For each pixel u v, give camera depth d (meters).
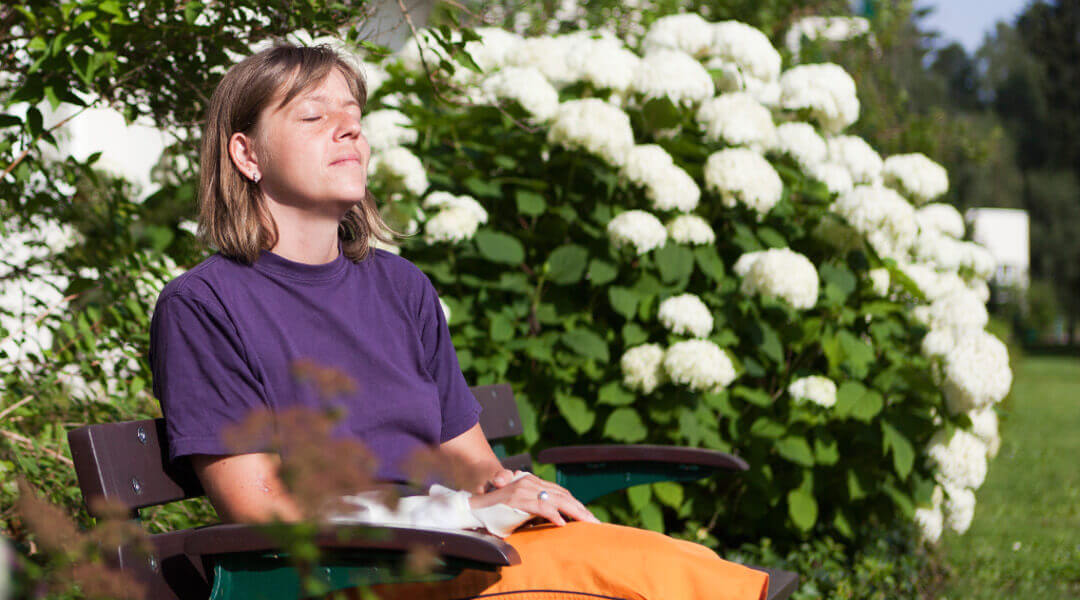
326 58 1.74
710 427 3.50
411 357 1.80
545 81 3.50
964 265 4.25
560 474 2.27
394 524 1.27
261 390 1.54
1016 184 29.22
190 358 1.51
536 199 3.44
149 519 2.30
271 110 1.66
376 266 1.83
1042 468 6.05
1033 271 28.58
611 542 1.50
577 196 3.51
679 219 3.39
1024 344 22.12
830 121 3.94
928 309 3.72
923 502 3.58
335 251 1.77
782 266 3.20
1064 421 8.38
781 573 1.93
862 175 3.89
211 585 1.50
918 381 3.45
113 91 2.38
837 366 3.54
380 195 3.40
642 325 3.48
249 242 1.63
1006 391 3.34
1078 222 28.70
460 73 3.61
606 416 3.41
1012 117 33.16
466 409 1.90
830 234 3.57
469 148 3.72
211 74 2.48
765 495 3.53
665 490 3.44
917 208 4.16
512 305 3.51
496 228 3.63
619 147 3.32
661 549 1.48
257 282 1.63
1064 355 20.58
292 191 1.67
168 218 3.27
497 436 2.33
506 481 1.74
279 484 1.45
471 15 2.55
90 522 2.05
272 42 2.42
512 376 3.45
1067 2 30.28
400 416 1.69
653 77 3.51
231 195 1.67
